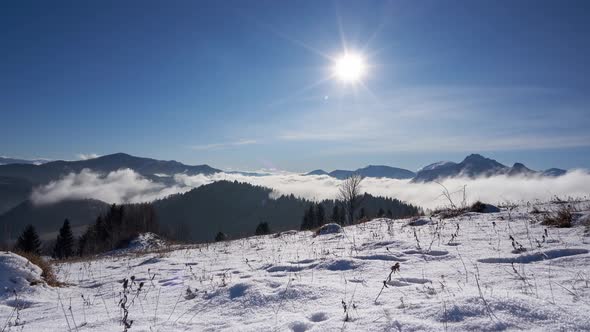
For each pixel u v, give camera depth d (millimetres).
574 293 2904
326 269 5352
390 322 2496
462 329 2229
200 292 4703
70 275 9312
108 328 3252
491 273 3961
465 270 4238
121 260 13211
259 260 7898
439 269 4492
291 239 12492
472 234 7145
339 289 3717
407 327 2369
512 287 3277
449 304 2615
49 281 7293
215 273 6688
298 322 2791
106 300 5297
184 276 6832
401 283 4000
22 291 6219
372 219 15406
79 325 3482
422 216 12586
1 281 6301
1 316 4602
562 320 2150
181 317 3482
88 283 7684
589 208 8219
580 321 2107
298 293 3678
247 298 3738
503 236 6527
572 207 8820
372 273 4672
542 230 6699
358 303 3197
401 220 12688
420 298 3123
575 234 5824
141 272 8367
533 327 2125
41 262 7918
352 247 7586
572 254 4547
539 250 4824
